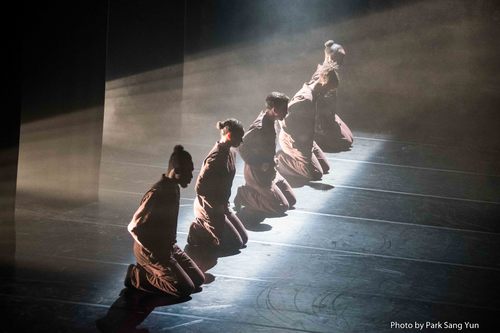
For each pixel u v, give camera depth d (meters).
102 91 10.09
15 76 8.35
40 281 7.75
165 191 7.36
